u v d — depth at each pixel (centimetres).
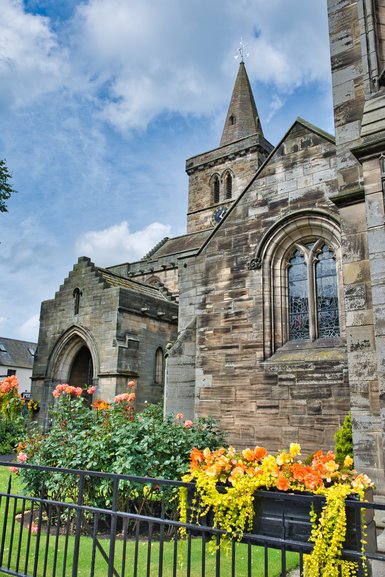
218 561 429
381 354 677
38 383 2147
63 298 2150
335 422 997
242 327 1180
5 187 2297
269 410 1085
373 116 771
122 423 907
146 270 3553
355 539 411
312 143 1164
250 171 4031
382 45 841
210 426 1004
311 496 415
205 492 468
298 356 1084
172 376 1258
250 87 4847
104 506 859
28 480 904
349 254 796
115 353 1880
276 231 1181
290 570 641
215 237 1286
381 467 690
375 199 726
